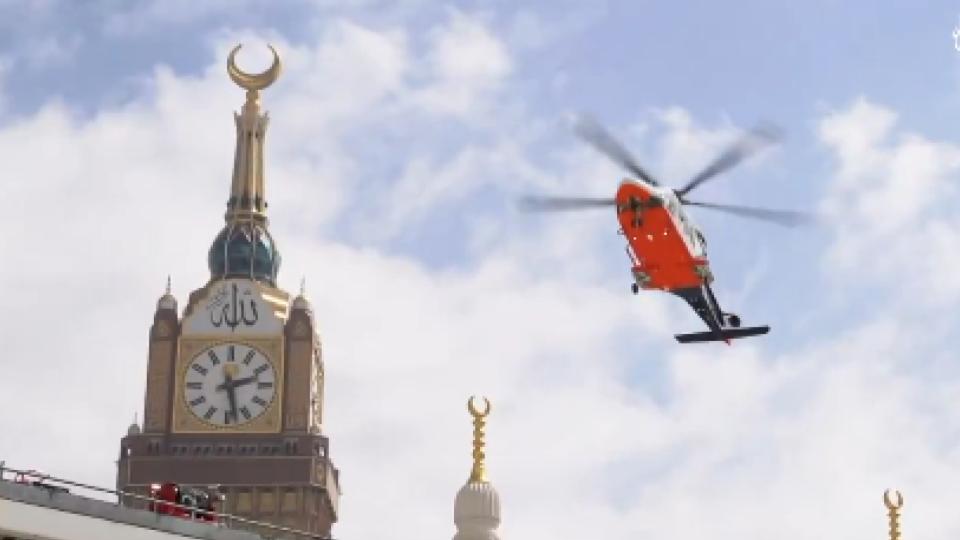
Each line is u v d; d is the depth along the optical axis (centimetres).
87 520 12669
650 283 19688
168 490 13938
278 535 13988
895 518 18400
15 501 12419
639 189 19075
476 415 17000
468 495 16662
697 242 19675
